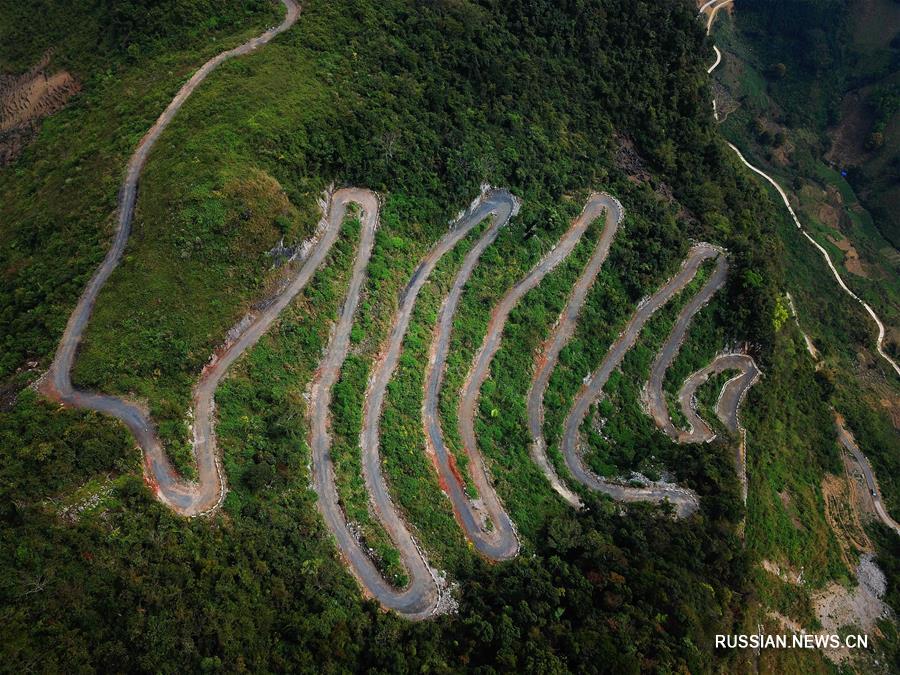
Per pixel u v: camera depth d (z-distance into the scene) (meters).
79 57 96.69
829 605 89.88
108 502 53.00
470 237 89.00
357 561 62.50
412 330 78.88
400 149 85.38
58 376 62.53
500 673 56.16
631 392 91.19
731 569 76.12
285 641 52.47
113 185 76.31
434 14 99.88
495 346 84.38
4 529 47.81
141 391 61.47
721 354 102.56
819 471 105.69
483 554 69.12
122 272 67.88
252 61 86.88
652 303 98.19
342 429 68.56
